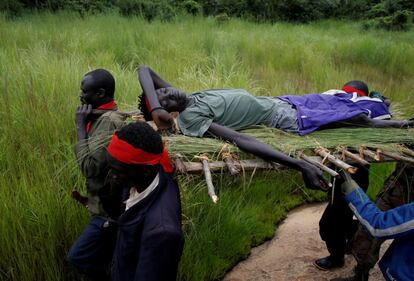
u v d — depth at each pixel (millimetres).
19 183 3531
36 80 5039
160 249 1906
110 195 2691
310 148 2877
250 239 4133
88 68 6098
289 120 3184
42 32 9078
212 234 3844
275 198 4828
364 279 3303
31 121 4254
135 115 3230
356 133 3102
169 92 2963
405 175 3070
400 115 4172
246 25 14938
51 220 3193
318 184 2578
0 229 3066
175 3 17578
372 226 2346
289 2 19750
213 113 2984
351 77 8695
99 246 2799
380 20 19094
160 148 2008
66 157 3793
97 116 2826
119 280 2150
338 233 3480
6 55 6398
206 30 11344
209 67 7742
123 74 6051
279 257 3953
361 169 3365
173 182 2188
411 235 2279
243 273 3748
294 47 10305
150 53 8398
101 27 10750
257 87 7074
